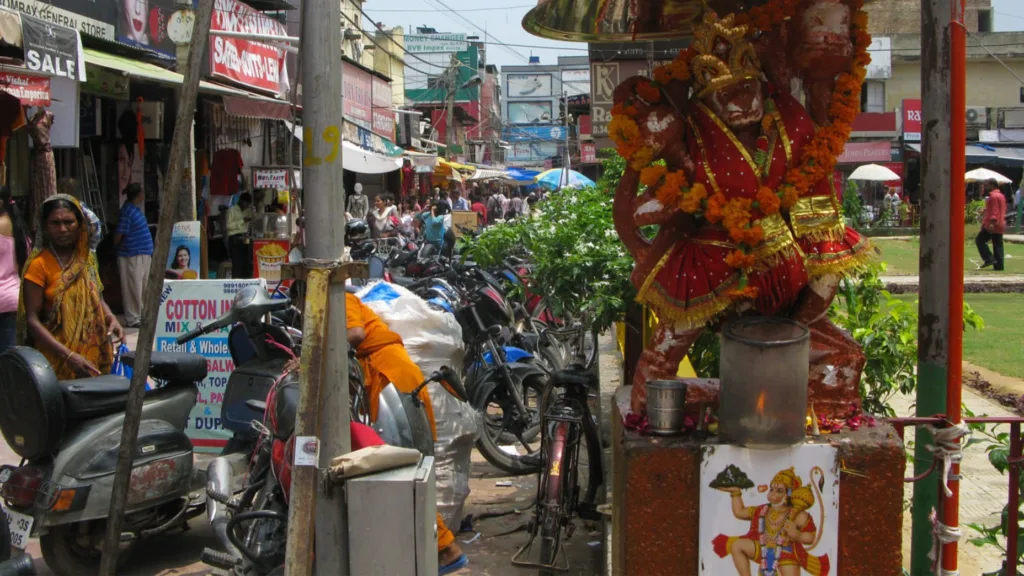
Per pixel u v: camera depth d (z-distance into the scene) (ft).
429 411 15.19
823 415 9.28
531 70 240.12
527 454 21.11
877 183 123.24
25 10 28.58
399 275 30.71
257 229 37.32
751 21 9.02
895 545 8.73
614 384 21.17
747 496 8.61
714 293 9.00
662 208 9.07
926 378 10.61
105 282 37.35
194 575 15.05
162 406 15.07
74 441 13.94
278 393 12.09
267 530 11.67
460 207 89.66
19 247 24.89
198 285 20.58
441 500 15.62
